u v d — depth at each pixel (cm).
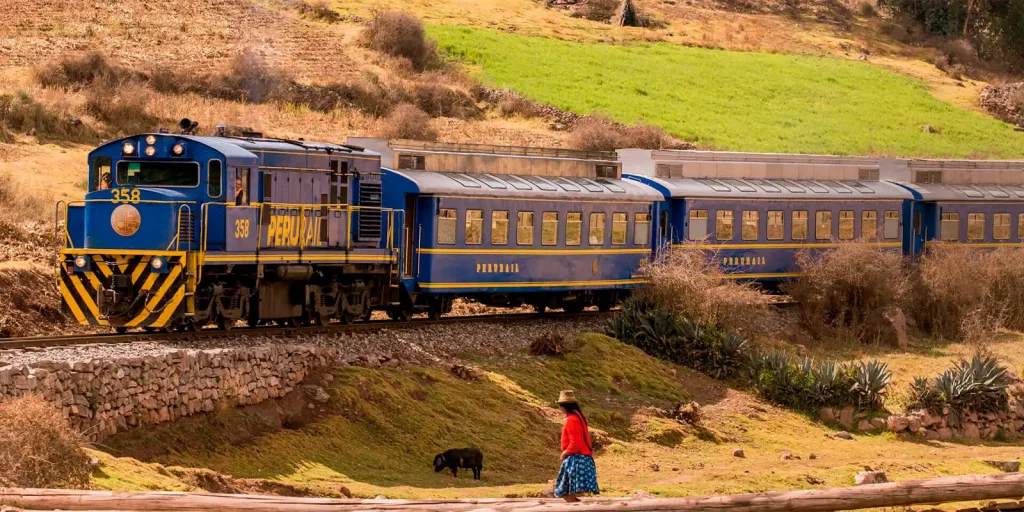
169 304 7806
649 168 13538
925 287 14700
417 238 10306
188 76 19688
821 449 9731
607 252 12044
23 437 4888
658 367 10762
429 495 6575
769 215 13962
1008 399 11469
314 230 9044
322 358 8069
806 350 12762
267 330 8525
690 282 11912
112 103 16412
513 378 9394
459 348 9794
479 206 10619
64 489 4688
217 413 6919
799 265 14312
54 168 13400
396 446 7638
